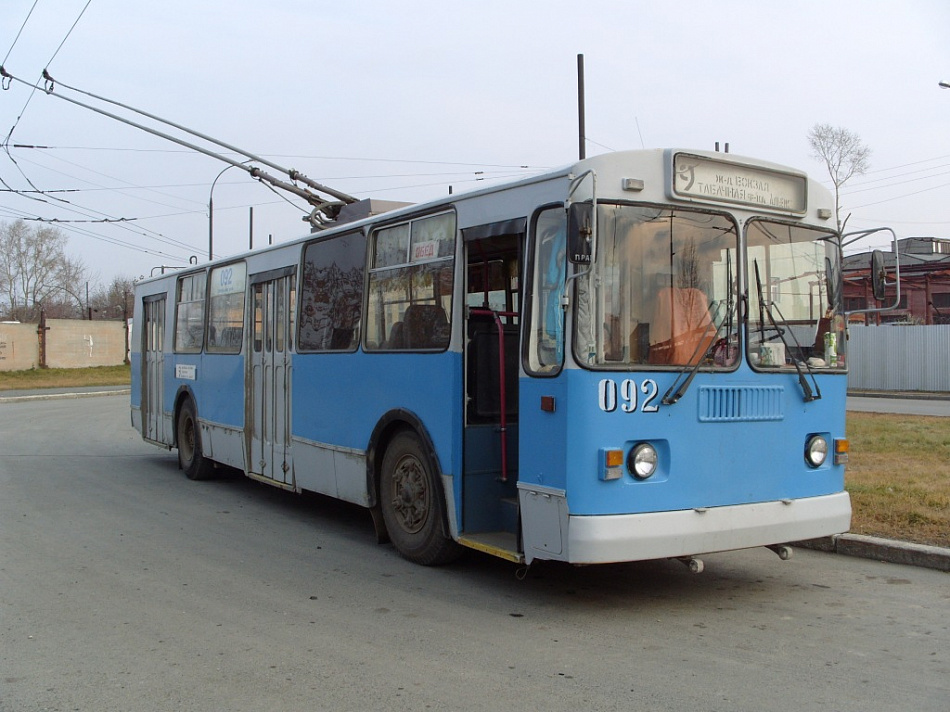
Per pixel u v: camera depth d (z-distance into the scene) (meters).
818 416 6.46
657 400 5.71
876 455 11.98
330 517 9.74
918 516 7.96
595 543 5.43
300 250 9.44
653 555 5.57
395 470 7.68
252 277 10.63
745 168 6.25
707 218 6.05
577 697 4.44
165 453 15.96
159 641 5.41
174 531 8.90
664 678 4.70
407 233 7.54
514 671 4.84
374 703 4.39
